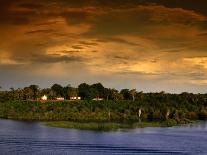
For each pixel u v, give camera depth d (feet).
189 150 336.08
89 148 337.93
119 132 451.94
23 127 493.77
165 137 411.95
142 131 467.11
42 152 316.60
